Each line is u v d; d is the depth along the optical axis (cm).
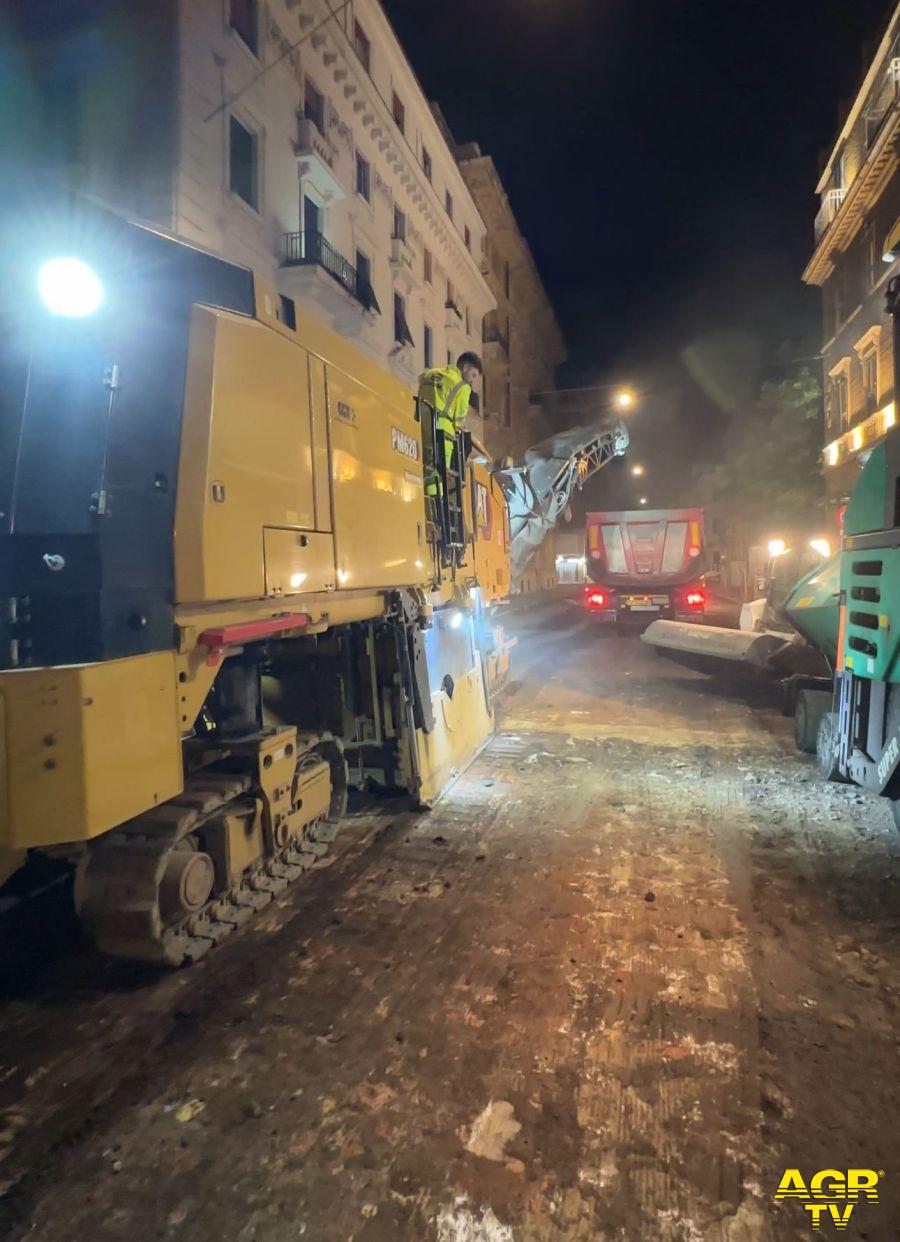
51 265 289
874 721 506
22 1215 223
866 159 2231
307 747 476
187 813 353
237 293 373
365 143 2359
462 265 3356
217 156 1589
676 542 1814
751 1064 289
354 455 489
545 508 1215
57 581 297
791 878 458
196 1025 317
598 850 505
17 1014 328
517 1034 309
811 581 774
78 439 300
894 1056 294
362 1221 221
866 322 2389
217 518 344
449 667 697
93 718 284
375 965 363
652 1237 215
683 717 944
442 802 608
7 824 279
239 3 1689
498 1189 232
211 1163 243
